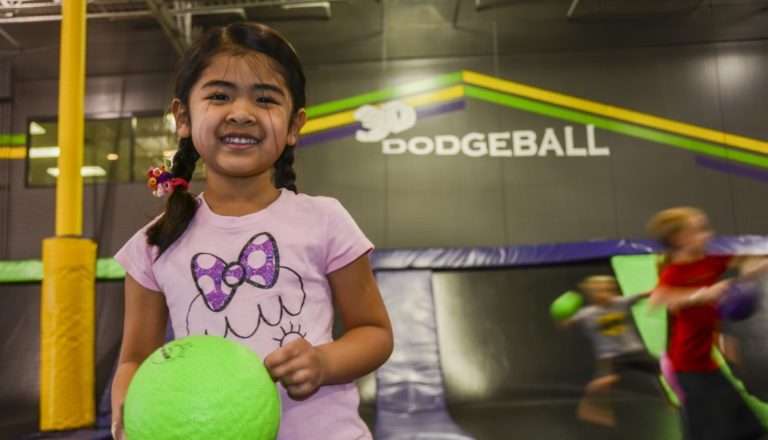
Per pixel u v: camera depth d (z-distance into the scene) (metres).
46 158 6.92
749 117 6.47
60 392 3.64
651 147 6.46
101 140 6.84
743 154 6.39
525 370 4.42
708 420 2.27
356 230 0.95
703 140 6.44
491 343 4.58
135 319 0.93
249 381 0.66
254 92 0.89
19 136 6.76
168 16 5.96
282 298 0.87
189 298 0.88
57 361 3.66
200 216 0.94
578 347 4.51
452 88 6.68
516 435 3.38
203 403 0.62
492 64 6.71
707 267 2.45
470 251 5.00
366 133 6.59
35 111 6.80
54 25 6.86
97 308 5.29
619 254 4.88
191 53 0.94
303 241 0.91
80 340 3.75
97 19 6.89
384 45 6.77
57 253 3.75
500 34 6.76
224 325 0.86
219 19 6.77
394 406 3.93
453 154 6.53
